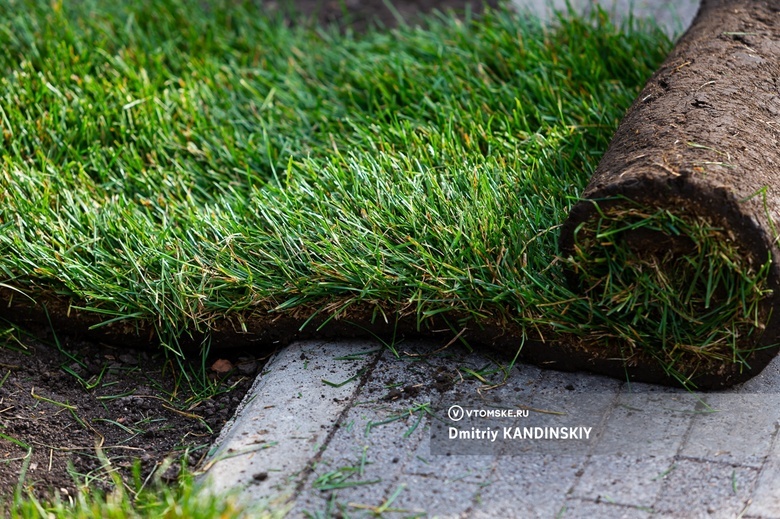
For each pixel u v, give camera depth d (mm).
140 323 3170
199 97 4262
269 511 2434
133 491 2631
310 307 3088
